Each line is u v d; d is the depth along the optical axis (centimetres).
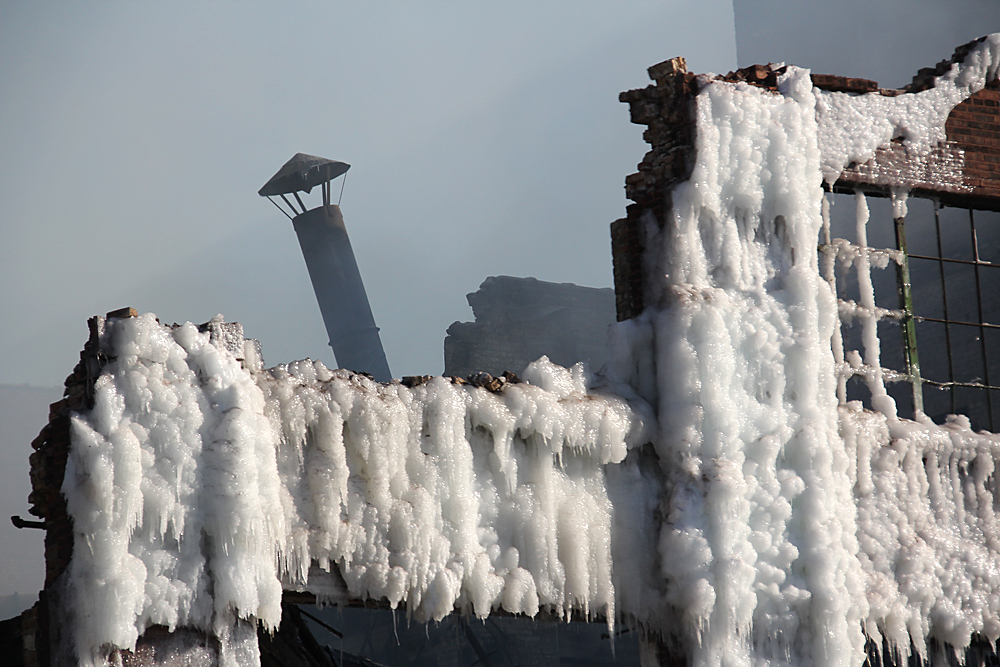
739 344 3106
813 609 2989
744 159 3225
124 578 2117
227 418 2273
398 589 2469
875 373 3494
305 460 2445
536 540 2733
